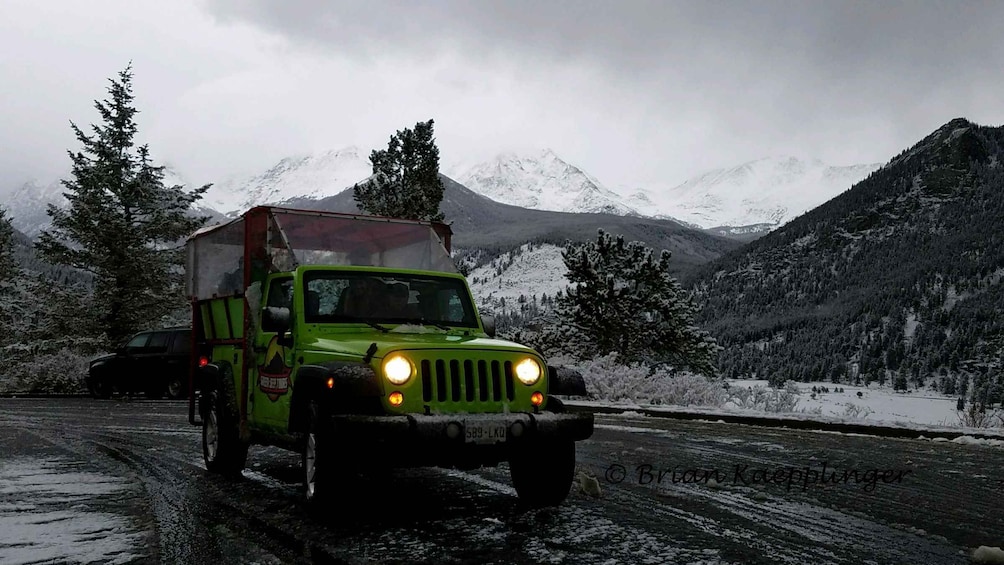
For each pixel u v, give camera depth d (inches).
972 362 7288.4
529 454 261.9
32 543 221.5
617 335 952.9
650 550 211.5
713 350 955.3
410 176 1065.5
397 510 261.7
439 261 331.9
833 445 442.0
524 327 1019.9
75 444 455.2
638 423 581.6
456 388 240.4
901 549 215.0
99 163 1256.8
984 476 336.5
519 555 206.1
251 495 293.0
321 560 202.8
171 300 1258.6
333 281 287.9
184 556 208.2
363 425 221.5
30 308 1321.4
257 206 310.5
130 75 1275.8
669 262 977.5
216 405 339.0
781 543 219.6
